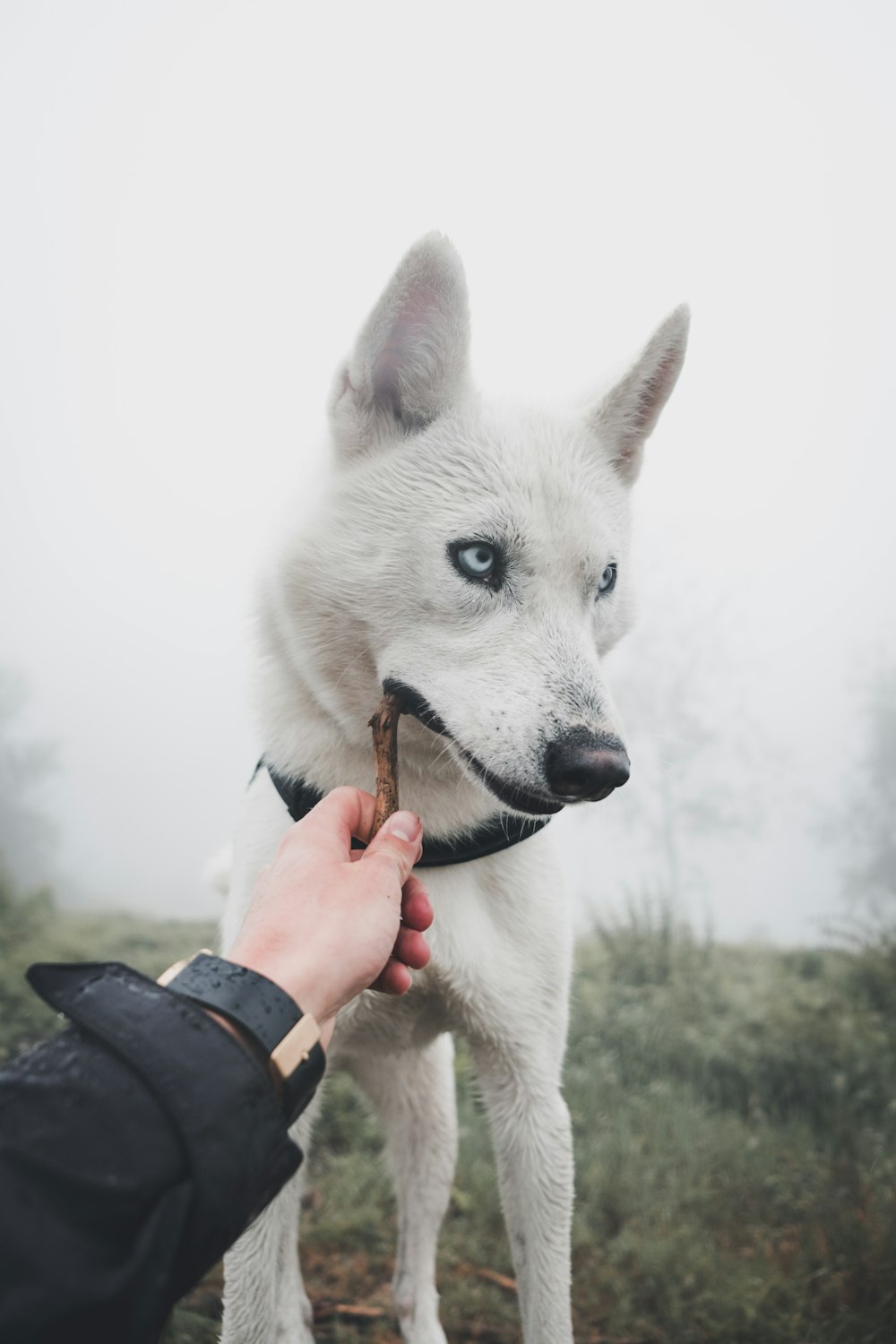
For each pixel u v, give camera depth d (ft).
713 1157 12.33
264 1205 2.64
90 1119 2.45
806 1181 11.91
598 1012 18.22
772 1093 15.01
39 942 25.94
